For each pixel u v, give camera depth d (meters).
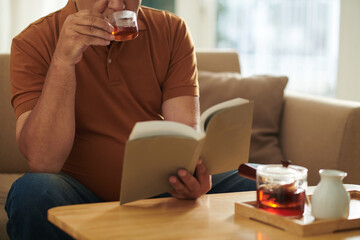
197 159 1.23
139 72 1.62
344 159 2.00
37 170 1.46
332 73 3.46
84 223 1.07
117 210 1.18
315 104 2.15
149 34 1.66
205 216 1.15
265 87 2.28
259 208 1.15
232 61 2.49
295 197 1.12
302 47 3.46
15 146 2.10
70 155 1.57
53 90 1.43
